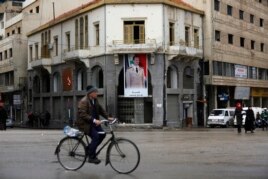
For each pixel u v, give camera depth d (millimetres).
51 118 54000
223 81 51406
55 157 13281
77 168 10531
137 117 42875
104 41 43500
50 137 23078
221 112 45812
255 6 60250
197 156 13648
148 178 9297
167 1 43625
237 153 14586
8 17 71000
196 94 47969
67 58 47438
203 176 9547
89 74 45844
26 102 61594
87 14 46281
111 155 10203
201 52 47656
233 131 33688
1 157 13305
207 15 49531
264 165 11438
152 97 43000
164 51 43125
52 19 59469
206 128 42531
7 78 67625
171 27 44938
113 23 43281
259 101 61875
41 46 56594
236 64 54812
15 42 62938
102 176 9602
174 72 45344
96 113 10508
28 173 10039
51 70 53938
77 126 10500
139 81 42812
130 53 42719
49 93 54438
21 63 63000
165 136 25344
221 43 51375
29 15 63188
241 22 56281
